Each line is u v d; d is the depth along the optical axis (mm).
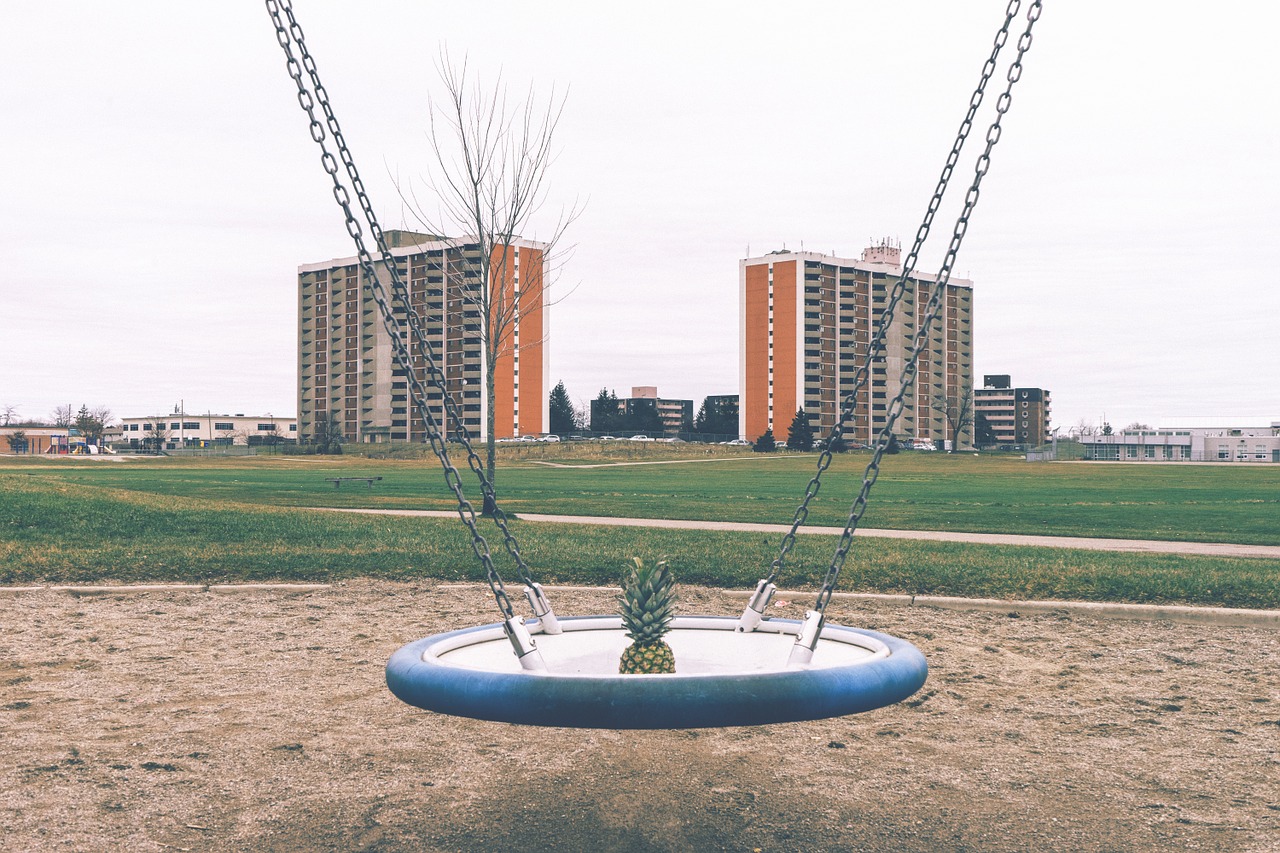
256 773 5219
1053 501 32875
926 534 18094
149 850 4215
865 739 5934
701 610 10383
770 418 154750
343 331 156875
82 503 17172
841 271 154750
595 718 3947
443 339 141375
